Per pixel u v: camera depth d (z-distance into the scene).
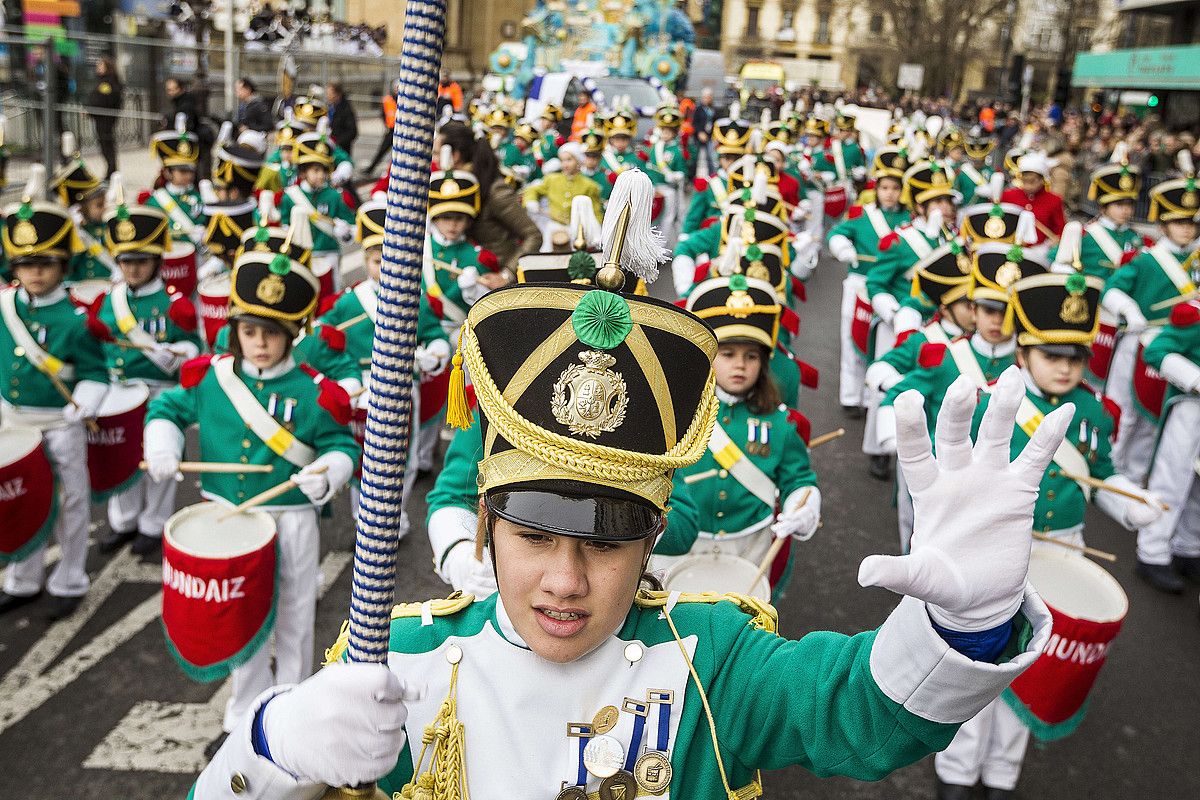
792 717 1.82
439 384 7.00
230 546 4.28
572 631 1.71
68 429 5.59
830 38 83.19
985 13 59.91
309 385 4.69
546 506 1.66
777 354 5.61
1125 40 35.88
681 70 29.06
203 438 4.71
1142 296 8.14
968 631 1.58
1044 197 11.19
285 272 4.54
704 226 11.23
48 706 4.86
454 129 7.32
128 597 5.91
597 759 1.79
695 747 1.86
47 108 17.12
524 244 7.46
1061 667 3.91
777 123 16.89
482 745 1.81
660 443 1.69
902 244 8.42
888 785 4.66
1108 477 4.58
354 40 31.62
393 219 1.42
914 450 1.56
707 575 4.09
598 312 1.64
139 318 6.80
